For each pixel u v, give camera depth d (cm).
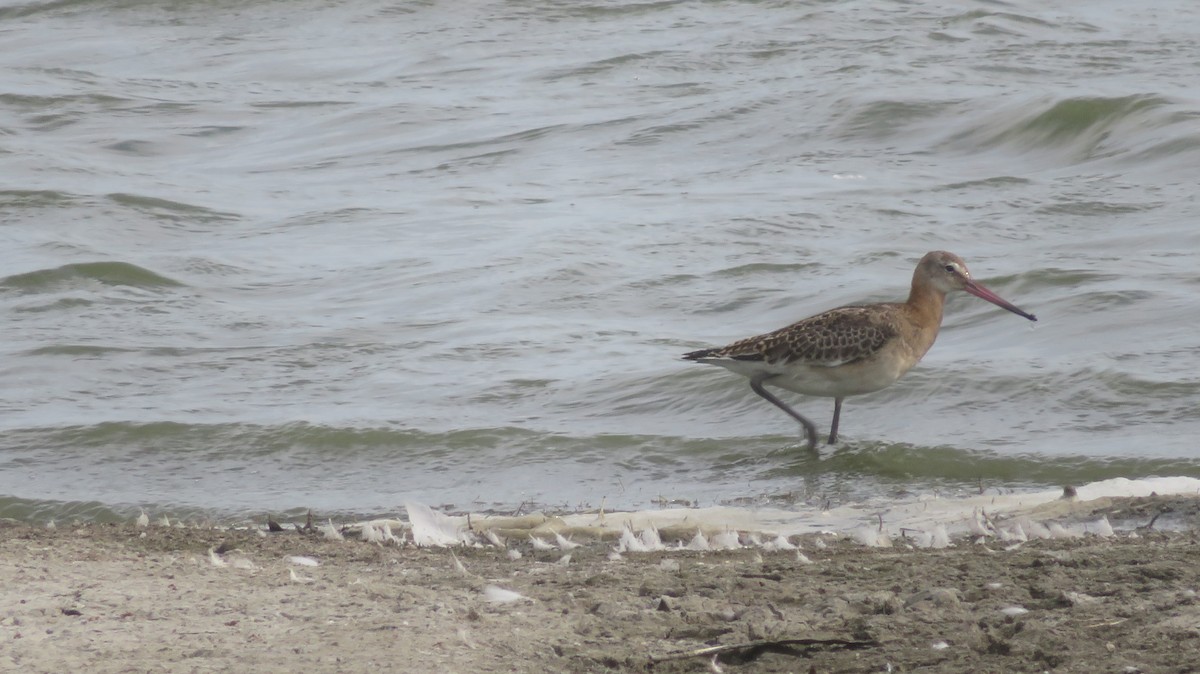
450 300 2077
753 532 1152
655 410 1628
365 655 757
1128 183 2425
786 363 1496
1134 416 1511
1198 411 1501
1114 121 2695
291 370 1805
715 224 2356
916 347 1516
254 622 817
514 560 1024
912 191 2491
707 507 1286
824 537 1115
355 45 4212
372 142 3228
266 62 4122
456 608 842
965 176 2570
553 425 1577
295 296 2155
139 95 3788
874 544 1070
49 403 1700
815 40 3706
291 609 842
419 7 4462
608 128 3122
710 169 2780
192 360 1853
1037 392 1586
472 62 3897
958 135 2831
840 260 2150
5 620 827
